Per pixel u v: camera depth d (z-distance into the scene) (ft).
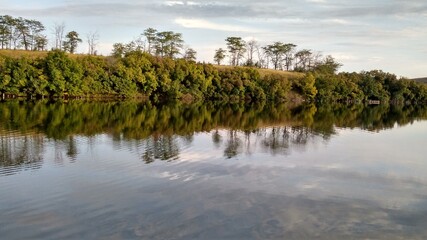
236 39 499.92
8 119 135.85
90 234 44.39
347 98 414.00
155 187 61.46
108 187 60.95
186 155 85.66
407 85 448.65
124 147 92.22
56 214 49.88
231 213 51.60
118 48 380.78
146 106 232.32
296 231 46.85
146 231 45.37
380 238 46.11
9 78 243.81
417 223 50.98
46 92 257.14
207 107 247.70
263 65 532.32
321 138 121.70
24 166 72.95
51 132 110.93
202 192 59.77
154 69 314.55
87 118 149.18
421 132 150.51
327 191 63.16
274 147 101.04
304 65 546.67
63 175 67.21
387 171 78.79
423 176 75.56
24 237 43.47
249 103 314.96
